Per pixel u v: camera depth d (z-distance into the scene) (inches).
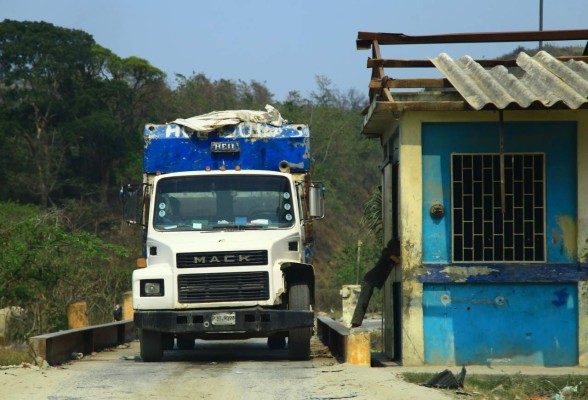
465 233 1137.4
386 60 1210.6
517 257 1135.6
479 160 1141.7
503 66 1208.8
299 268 1294.3
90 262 2689.5
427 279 1125.1
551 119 1136.8
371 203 2642.7
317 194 1348.4
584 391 951.0
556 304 1130.0
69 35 6476.4
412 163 1133.7
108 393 911.7
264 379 1033.5
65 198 6087.6
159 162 1472.7
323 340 1723.7
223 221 1315.2
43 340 1202.0
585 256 1124.5
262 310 1251.8
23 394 904.9
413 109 1114.7
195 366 1222.9
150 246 1299.2
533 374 1038.4
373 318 3654.0
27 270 2042.3
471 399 881.5
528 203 1139.3
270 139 1481.3
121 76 6820.9
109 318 2664.9
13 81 6215.6
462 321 1130.7
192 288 1258.6
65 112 6309.1
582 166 1130.0
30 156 6087.6
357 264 4539.9
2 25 6382.9
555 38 1235.2
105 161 6299.2
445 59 1197.7
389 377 1007.6
